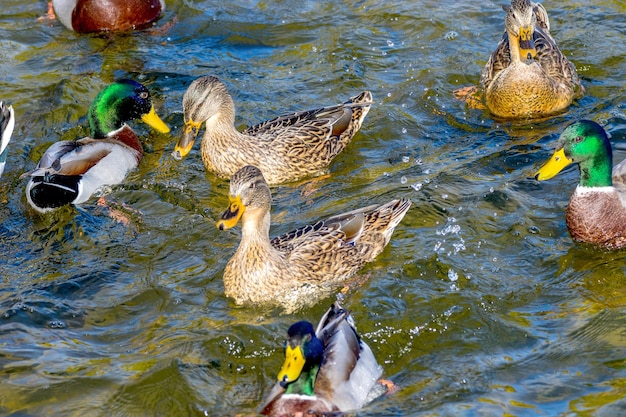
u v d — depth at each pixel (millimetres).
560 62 13219
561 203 10984
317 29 15656
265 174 12086
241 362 8656
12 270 10273
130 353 8844
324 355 7965
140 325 9281
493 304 9297
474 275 9734
